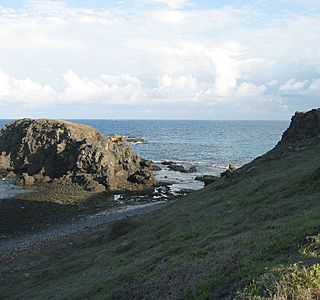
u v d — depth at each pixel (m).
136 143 166.38
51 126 93.38
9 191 70.19
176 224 29.14
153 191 73.62
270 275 10.71
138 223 35.81
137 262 22.03
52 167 85.50
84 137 87.56
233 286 12.02
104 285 19.95
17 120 105.81
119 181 77.19
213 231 23.12
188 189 74.75
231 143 169.50
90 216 55.75
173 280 15.19
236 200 29.58
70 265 29.06
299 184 26.22
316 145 43.00
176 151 139.38
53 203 62.50
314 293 9.37
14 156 94.38
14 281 28.22
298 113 55.47
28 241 43.44
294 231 15.17
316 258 11.51
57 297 21.11
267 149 143.62
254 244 15.48
